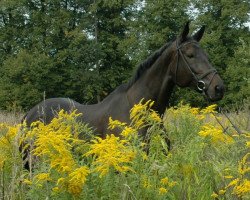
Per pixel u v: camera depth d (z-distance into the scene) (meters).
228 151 3.63
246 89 30.31
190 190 3.48
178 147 3.71
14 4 42.56
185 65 6.16
